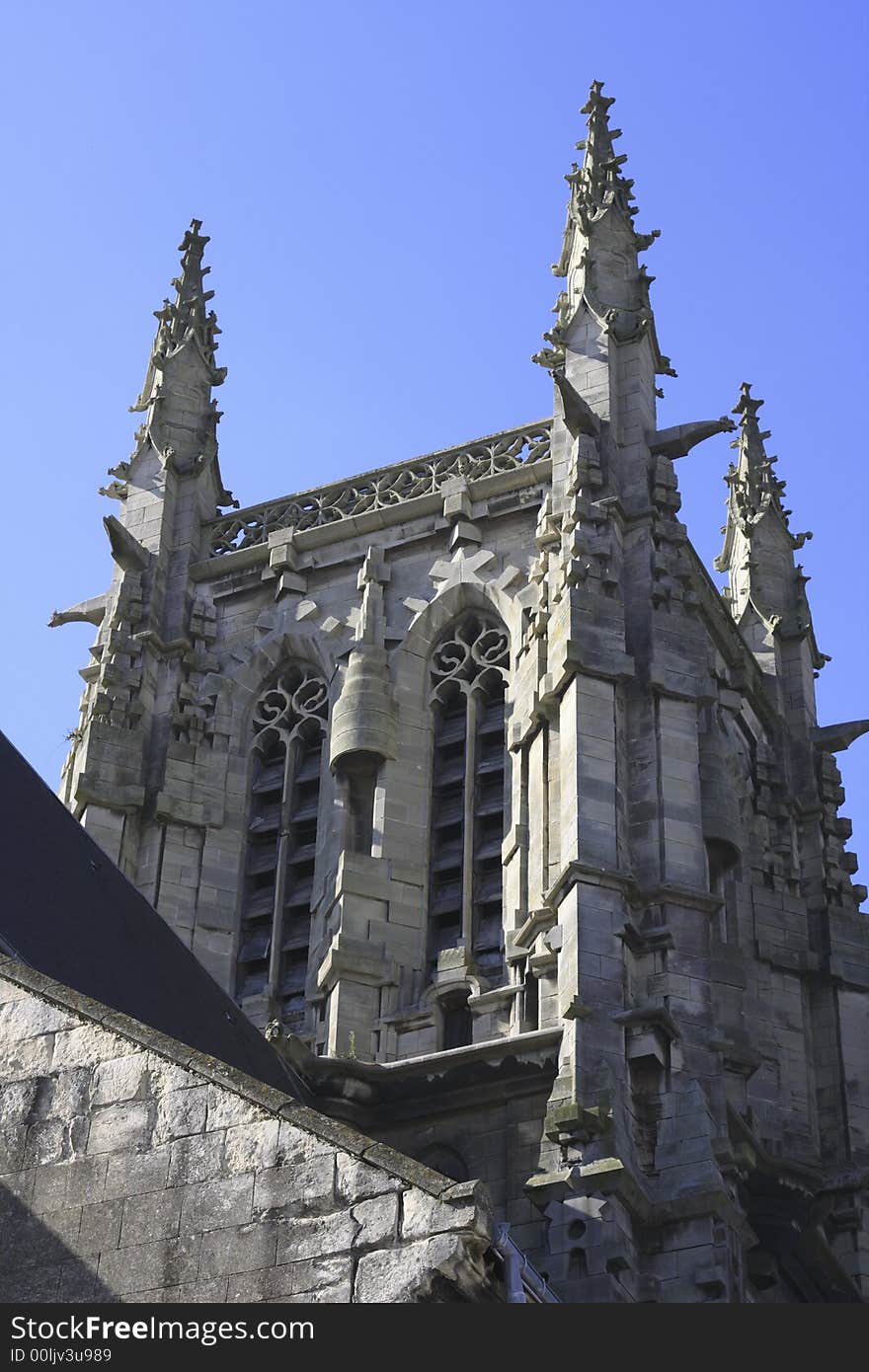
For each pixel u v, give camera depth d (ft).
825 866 253.44
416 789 234.17
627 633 225.97
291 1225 93.71
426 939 224.94
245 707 248.73
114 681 246.06
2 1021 101.96
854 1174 227.61
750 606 279.49
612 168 271.28
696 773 216.13
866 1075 238.48
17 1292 94.48
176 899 233.96
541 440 255.50
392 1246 92.02
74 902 174.81
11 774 181.78
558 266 265.34
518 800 225.35
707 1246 184.03
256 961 232.12
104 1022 100.94
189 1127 97.30
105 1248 95.04
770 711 264.93
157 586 256.32
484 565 245.65
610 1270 179.32
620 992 198.59
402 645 243.81
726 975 215.51
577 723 215.51
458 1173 196.24
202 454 269.64
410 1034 216.33
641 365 248.52
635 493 236.84
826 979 244.22
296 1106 96.84
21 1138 98.73
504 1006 212.02
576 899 203.21
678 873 208.54
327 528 256.11
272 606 254.68
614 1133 187.93
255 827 241.55
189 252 294.25
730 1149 191.93
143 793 238.89
